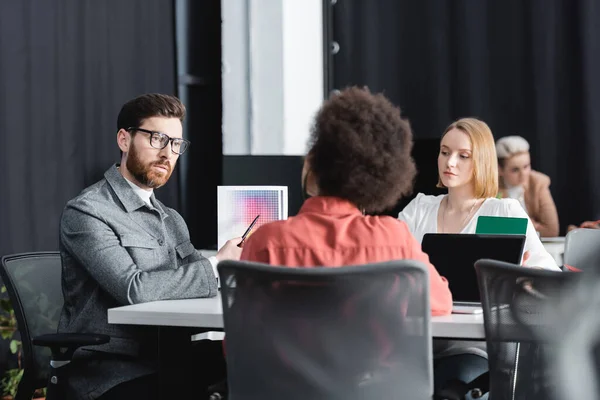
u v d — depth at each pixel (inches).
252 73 264.7
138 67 225.9
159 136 119.9
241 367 79.8
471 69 294.2
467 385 93.7
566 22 290.2
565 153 290.0
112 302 114.4
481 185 135.6
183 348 102.3
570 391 82.9
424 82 295.9
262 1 263.7
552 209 255.4
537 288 80.9
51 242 199.5
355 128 83.0
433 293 88.4
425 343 76.4
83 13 210.5
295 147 266.1
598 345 82.5
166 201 232.1
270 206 128.4
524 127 293.1
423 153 158.9
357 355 76.0
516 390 84.5
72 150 205.8
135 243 115.9
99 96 214.1
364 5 294.5
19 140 193.5
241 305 78.3
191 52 249.1
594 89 286.8
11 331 181.6
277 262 81.8
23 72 195.2
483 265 83.0
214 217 254.5
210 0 254.1
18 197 192.9
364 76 294.7
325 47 278.7
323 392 76.8
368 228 82.2
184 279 110.0
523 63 292.7
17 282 123.3
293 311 76.4
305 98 267.4
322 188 84.2
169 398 102.2
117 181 119.4
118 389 111.6
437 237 107.5
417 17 295.4
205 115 253.6
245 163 186.2
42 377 122.4
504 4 293.4
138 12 226.2
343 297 75.0
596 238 155.6
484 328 85.1
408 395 76.9
